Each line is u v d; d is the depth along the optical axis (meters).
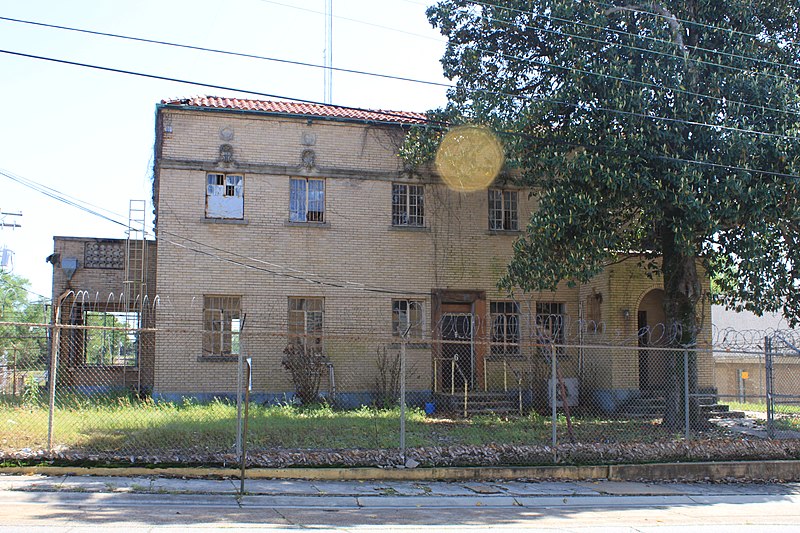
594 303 22.27
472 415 19.19
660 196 15.70
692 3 17.44
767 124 16.19
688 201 15.19
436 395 20.94
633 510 10.84
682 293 17.77
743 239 16.11
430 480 12.40
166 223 19.91
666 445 14.18
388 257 21.39
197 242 20.06
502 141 18.22
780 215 16.31
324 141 21.22
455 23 18.50
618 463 13.62
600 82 16.11
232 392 19.80
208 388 19.69
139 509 9.30
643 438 15.16
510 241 22.47
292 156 20.95
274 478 11.76
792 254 16.89
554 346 13.93
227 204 20.52
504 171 21.25
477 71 18.66
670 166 15.95
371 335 21.00
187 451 12.05
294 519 9.22
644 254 20.34
